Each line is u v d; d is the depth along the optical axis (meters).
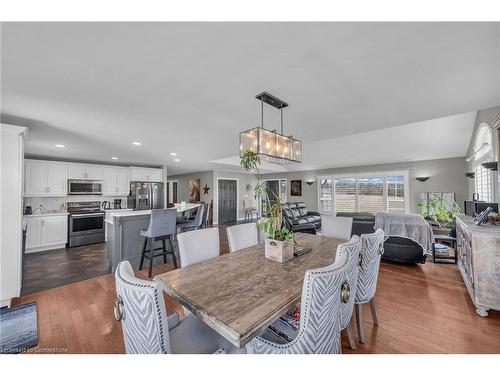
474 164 4.66
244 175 9.94
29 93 1.95
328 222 3.12
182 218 4.86
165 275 1.54
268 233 1.88
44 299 2.57
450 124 4.50
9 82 1.75
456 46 1.35
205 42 1.31
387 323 2.06
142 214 3.68
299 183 9.28
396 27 1.19
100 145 4.05
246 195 10.00
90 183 5.57
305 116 2.64
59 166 5.15
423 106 2.34
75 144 3.94
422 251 3.50
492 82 1.82
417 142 5.42
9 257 2.43
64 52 1.38
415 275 3.21
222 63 1.54
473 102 2.25
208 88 1.91
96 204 5.90
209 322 1.03
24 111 2.36
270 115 2.61
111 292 2.75
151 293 0.87
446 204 5.59
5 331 1.98
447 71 1.65
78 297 2.61
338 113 2.54
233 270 1.62
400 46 1.36
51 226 4.87
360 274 1.80
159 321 0.89
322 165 8.16
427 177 6.39
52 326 2.05
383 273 3.30
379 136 5.48
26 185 4.71
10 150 2.46
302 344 1.04
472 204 3.43
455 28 1.19
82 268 3.68
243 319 1.00
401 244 3.60
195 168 8.30
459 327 1.98
